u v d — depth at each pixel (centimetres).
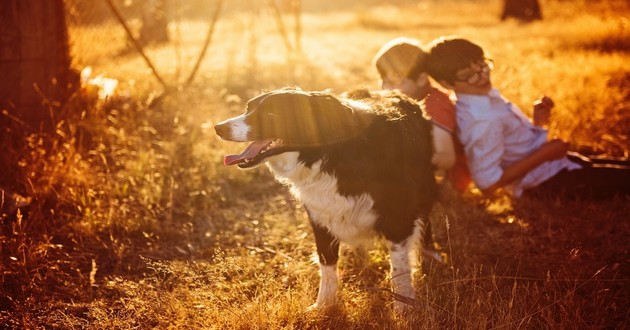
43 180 487
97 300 377
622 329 340
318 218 352
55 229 448
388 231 351
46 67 554
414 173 360
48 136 524
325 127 325
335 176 330
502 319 327
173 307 357
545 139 511
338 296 367
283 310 349
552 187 507
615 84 805
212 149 603
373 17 1927
